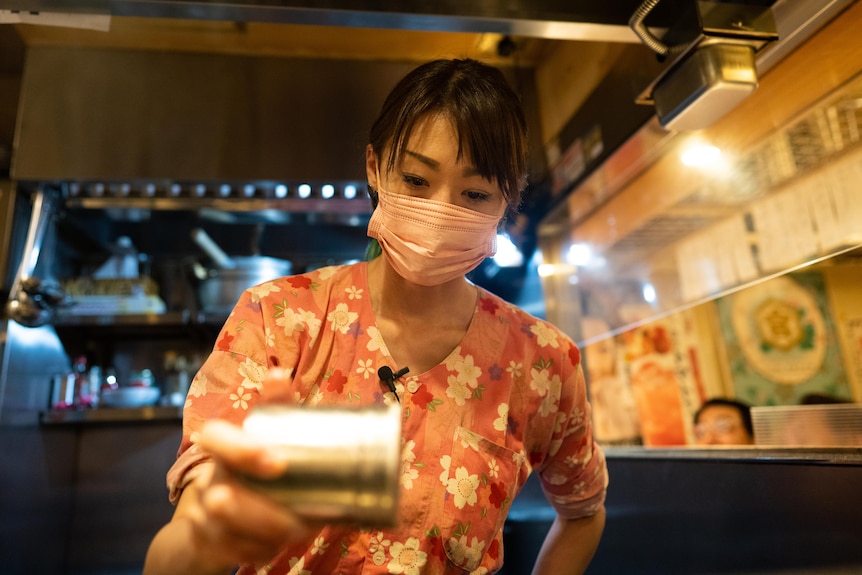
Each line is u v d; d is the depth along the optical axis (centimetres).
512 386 84
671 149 164
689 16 113
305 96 224
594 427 212
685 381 174
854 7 103
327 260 292
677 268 183
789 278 146
